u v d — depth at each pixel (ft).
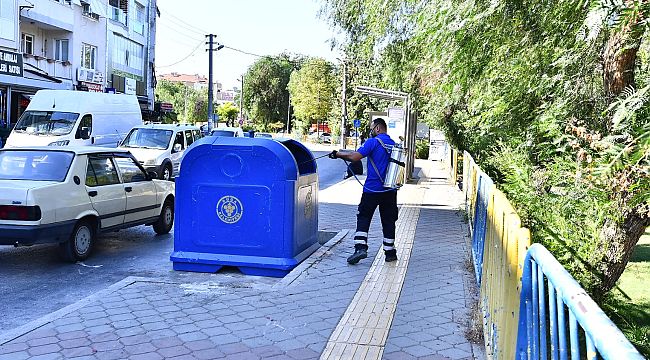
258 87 297.74
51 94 66.49
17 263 27.30
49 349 15.96
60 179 26.78
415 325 18.24
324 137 245.45
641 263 31.22
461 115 48.37
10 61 91.15
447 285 22.89
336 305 20.24
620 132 9.91
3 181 26.13
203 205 25.18
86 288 23.44
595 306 5.75
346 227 37.01
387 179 26.09
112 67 136.67
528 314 9.37
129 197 31.04
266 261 24.64
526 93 19.95
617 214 17.63
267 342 16.80
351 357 15.74
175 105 335.47
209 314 19.11
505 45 17.89
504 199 14.96
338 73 215.51
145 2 158.61
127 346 16.30
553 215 19.83
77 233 27.43
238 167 24.88
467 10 16.79
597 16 8.95
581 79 16.97
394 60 30.27
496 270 14.60
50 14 108.99
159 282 22.86
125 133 73.15
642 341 18.49
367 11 29.30
